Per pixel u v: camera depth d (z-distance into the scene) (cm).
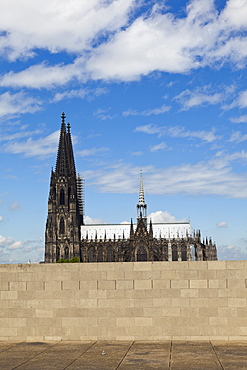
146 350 2389
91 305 2684
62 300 2703
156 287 2655
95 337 2666
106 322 2670
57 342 2639
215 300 2614
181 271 2650
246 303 2592
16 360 2233
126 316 2659
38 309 2709
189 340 2606
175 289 2644
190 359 2183
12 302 2725
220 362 2116
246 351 2328
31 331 2700
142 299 2659
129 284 2673
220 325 2600
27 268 2738
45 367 2091
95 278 2697
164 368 2030
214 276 2623
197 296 2627
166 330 2631
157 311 2644
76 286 2702
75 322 2684
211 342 2552
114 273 2689
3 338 2705
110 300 2677
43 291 2717
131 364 2114
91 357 2266
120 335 2653
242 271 2611
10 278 2739
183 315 2628
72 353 2358
